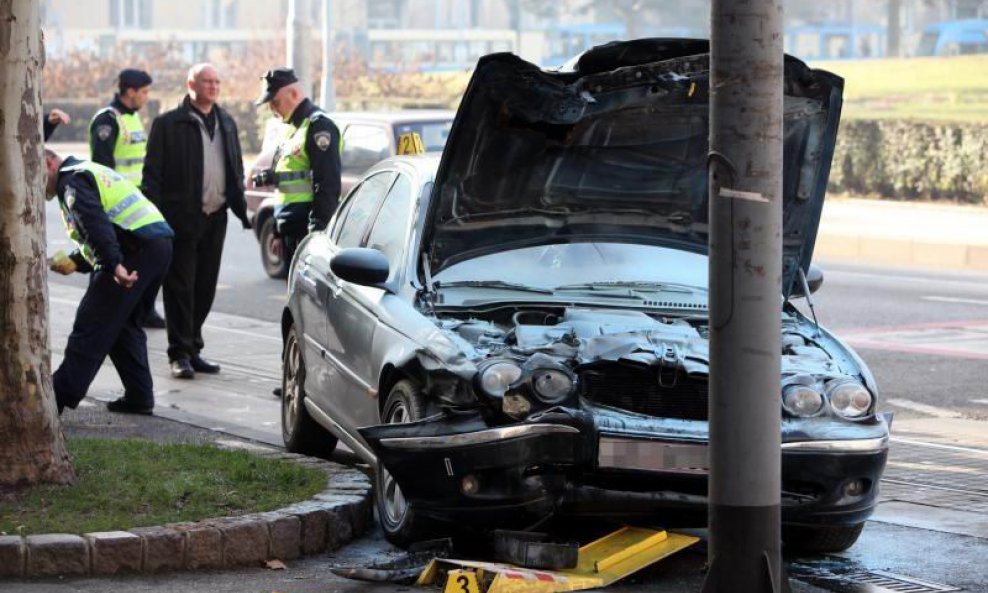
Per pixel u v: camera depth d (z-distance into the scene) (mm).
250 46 53000
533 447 7613
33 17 8414
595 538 8367
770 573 6574
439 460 7699
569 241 9375
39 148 8484
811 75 8594
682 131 8898
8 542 7398
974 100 40031
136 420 11602
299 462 9273
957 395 13312
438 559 7516
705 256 9539
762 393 6523
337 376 9555
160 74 53625
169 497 8281
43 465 8438
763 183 6461
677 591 7543
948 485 10086
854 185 33344
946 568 8109
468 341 8211
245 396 12969
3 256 8336
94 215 10734
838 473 7781
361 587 7465
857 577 7922
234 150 13859
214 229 13836
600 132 8805
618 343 7973
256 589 7383
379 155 20641
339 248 10375
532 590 7195
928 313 18438
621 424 7664
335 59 47750
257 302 18984
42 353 8477
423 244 9031
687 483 7707
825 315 18234
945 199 32031
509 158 8844
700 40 8383
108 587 7309
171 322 13711
